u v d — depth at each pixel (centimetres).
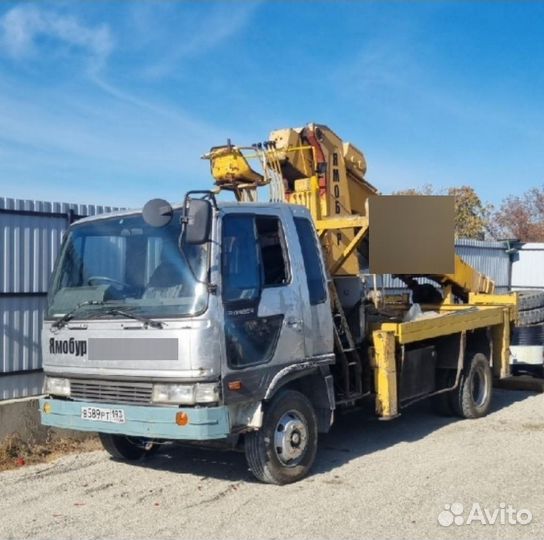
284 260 717
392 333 845
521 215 4056
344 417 1032
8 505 664
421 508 623
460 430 944
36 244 941
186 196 622
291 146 883
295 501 648
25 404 889
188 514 622
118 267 685
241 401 644
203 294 625
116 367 657
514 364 1302
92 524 605
